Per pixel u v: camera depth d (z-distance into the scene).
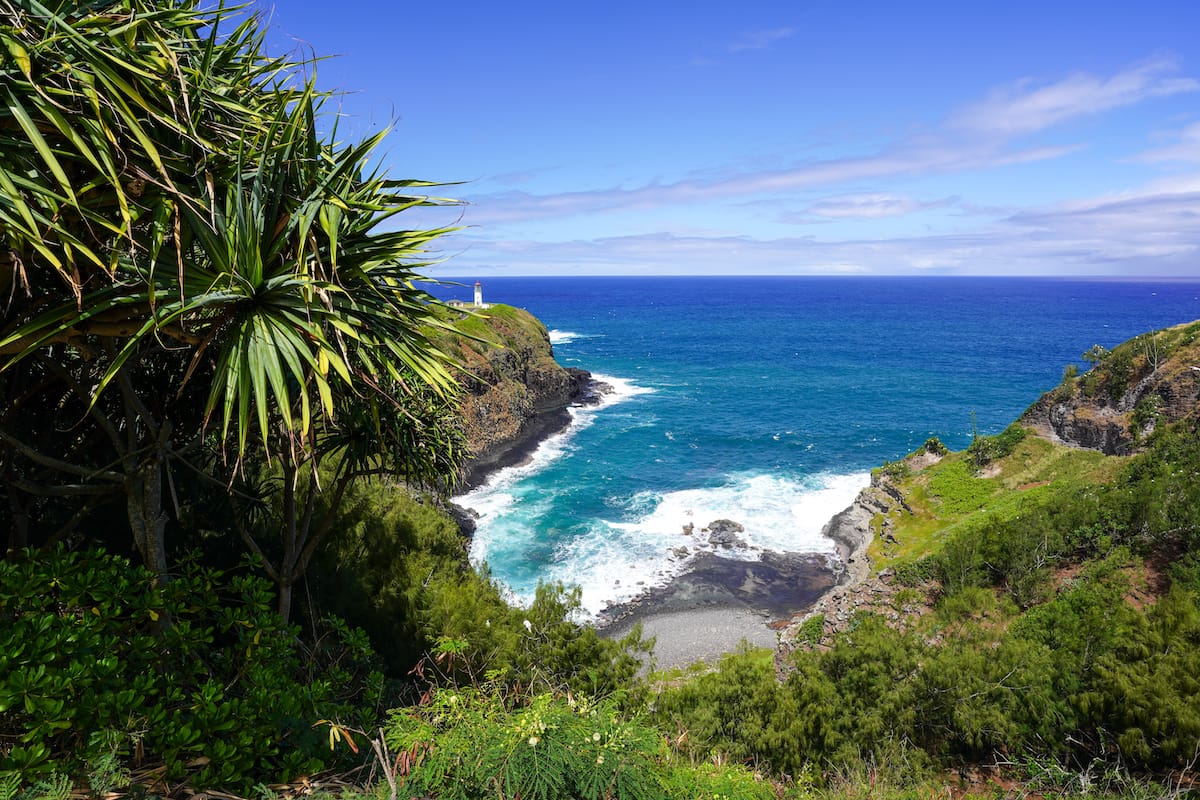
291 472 8.25
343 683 6.08
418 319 6.43
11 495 7.05
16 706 3.78
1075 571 20.45
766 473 46.03
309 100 5.64
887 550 30.89
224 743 4.02
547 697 4.25
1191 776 8.94
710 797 4.39
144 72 4.79
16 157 4.36
